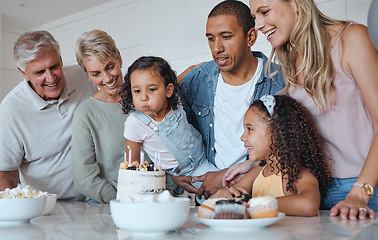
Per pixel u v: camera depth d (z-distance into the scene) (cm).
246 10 124
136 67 119
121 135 138
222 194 91
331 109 102
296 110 98
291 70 112
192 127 140
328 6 253
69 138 152
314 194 83
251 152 104
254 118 103
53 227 70
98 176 134
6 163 144
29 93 145
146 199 61
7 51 406
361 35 95
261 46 273
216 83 138
